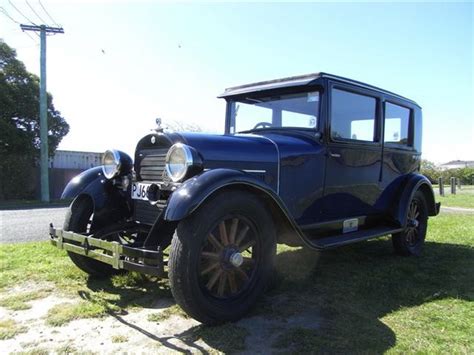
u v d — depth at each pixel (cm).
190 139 325
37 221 836
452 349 250
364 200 456
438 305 328
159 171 337
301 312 311
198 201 263
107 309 311
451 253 521
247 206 296
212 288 287
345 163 425
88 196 383
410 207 515
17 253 463
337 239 398
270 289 362
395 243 502
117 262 287
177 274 264
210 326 278
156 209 341
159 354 243
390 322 293
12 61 1739
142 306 319
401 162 512
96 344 255
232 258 285
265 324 288
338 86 408
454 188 1942
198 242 268
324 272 419
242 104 456
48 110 1864
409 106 525
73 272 392
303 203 387
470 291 364
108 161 376
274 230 315
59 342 257
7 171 1670
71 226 372
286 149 373
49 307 313
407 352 246
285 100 421
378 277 403
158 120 343
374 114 463
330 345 254
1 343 255
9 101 1650
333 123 404
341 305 325
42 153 1606
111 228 364
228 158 334
